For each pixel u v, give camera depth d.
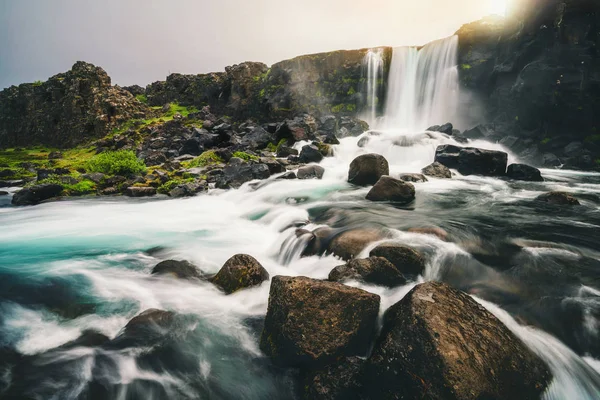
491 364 3.82
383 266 6.17
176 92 52.88
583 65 21.89
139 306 6.16
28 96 46.28
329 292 4.77
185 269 7.55
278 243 8.81
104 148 31.66
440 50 31.53
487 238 7.71
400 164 22.09
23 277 7.27
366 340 4.78
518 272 6.29
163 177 18.53
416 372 3.77
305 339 4.48
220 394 4.44
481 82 29.08
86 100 39.34
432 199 12.03
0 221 12.29
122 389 4.40
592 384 4.29
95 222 12.02
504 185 14.85
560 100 22.86
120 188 17.64
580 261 6.60
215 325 5.63
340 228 8.92
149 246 9.41
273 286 5.10
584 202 11.97
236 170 18.12
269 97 40.25
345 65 36.81
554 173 20.17
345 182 16.09
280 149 23.81
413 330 4.03
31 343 5.15
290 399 4.35
